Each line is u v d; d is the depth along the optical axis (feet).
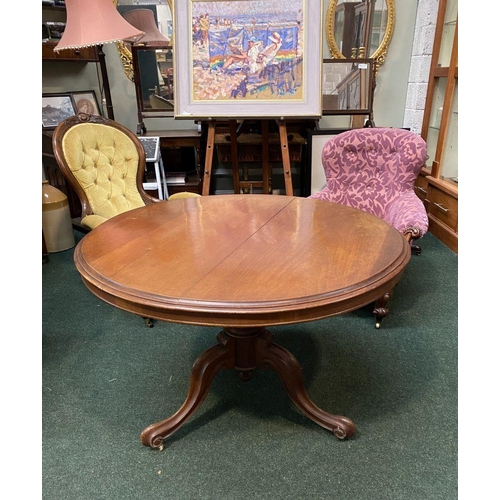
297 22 7.97
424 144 7.10
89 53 9.73
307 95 8.25
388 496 3.87
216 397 5.14
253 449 4.40
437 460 4.21
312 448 4.39
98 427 4.69
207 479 4.08
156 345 6.16
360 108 10.02
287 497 3.89
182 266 3.67
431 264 8.45
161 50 9.61
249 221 4.89
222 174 11.14
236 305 3.04
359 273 3.48
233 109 8.38
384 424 4.66
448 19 9.16
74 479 4.09
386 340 6.14
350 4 9.87
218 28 8.04
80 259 3.92
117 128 7.48
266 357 4.50
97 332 6.47
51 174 10.24
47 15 9.65
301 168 11.16
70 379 5.44
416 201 6.73
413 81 10.72
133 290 3.27
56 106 9.72
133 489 3.99
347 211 5.24
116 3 9.61
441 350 5.88
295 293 3.17
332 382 5.32
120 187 7.33
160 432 4.34
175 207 5.53
